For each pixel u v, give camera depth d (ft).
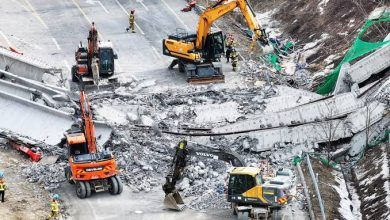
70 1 448.65
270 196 223.71
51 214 225.56
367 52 331.16
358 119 289.94
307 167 268.00
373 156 275.80
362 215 240.53
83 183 241.55
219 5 349.61
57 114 286.87
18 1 445.37
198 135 285.64
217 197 243.81
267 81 350.02
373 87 306.35
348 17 384.06
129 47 391.65
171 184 237.25
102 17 427.74
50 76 336.70
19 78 321.32
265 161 274.16
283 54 387.75
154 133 289.53
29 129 285.23
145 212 233.76
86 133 252.83
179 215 232.32
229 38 377.91
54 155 269.23
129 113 306.55
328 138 284.61
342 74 319.68
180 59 356.59
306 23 406.41
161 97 324.80
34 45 387.75
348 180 269.23
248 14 348.38
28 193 242.37
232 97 324.39
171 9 440.86
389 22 355.36
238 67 369.91
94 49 334.85
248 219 225.97
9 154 271.28
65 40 396.16
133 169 262.26
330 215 231.91
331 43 376.48
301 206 238.27
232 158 244.83
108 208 235.81
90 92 336.90
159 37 404.98
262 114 305.32
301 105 300.40
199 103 322.96
